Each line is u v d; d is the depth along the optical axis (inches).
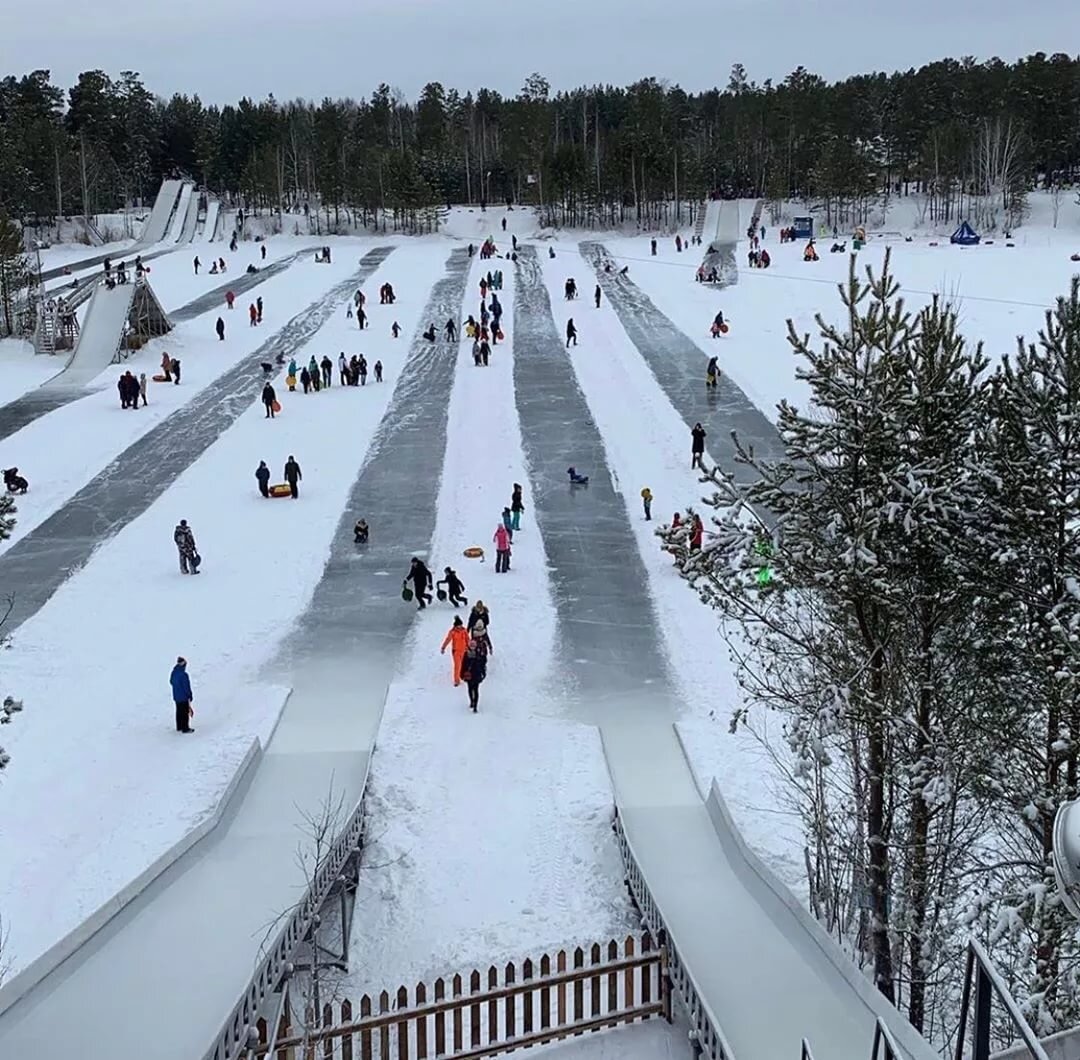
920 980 510.6
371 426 1743.4
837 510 471.2
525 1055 492.4
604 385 1940.2
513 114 5639.8
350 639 1001.5
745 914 562.6
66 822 710.5
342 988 579.5
